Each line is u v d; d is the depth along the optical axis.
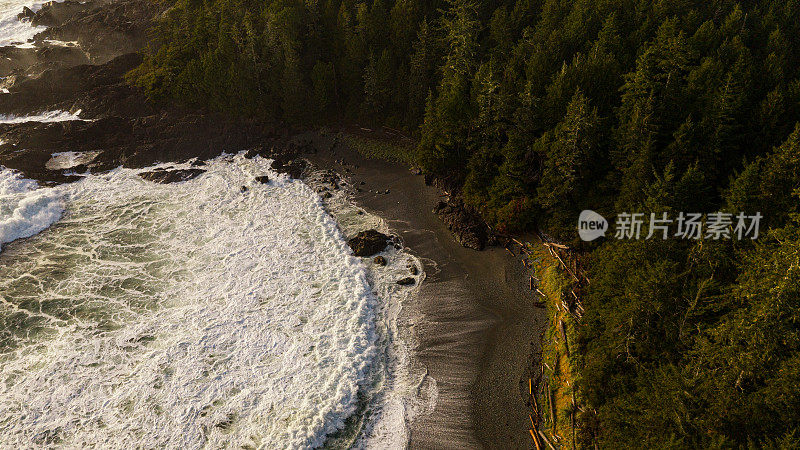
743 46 56.00
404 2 77.00
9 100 84.25
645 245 38.66
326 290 52.38
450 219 60.94
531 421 38.97
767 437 27.33
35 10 127.94
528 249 55.34
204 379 42.91
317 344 46.28
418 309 50.06
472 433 38.59
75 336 46.91
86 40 108.25
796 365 27.75
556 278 49.94
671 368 33.97
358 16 77.00
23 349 45.66
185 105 80.75
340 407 40.44
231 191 68.19
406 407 40.84
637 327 36.91
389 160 73.69
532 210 55.53
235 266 55.50
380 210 64.62
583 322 43.34
